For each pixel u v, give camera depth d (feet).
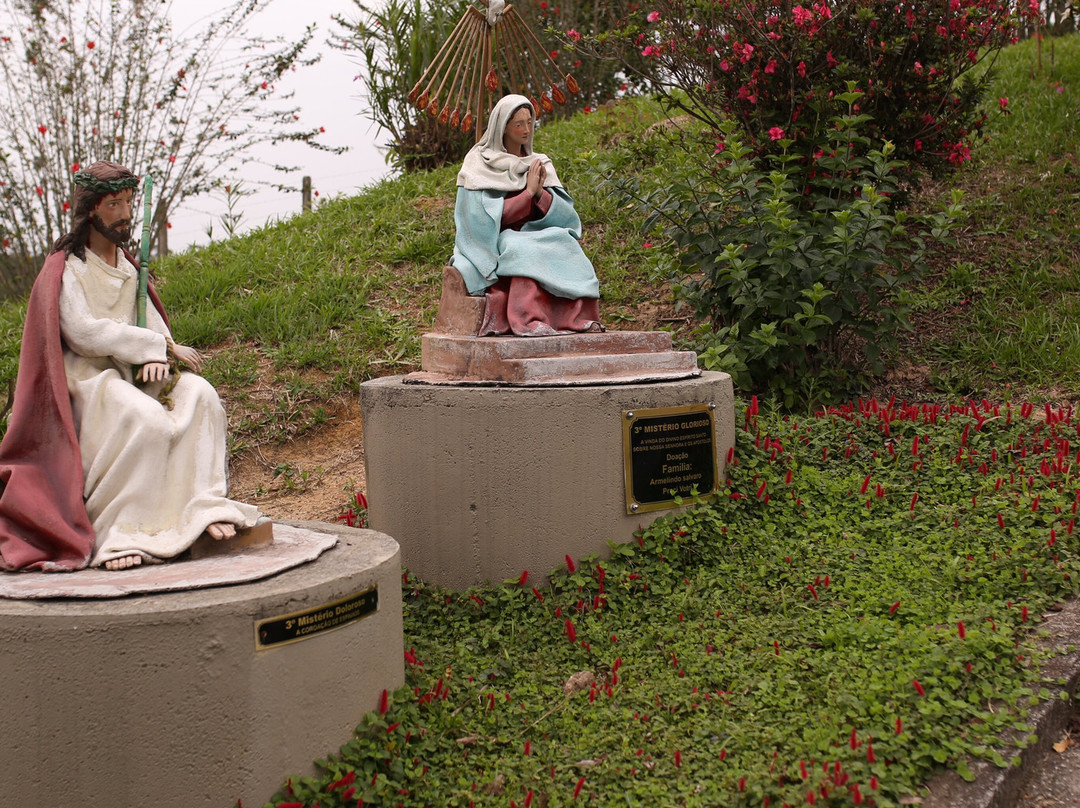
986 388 21.30
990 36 23.70
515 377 15.07
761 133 22.50
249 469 21.34
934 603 13.00
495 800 10.30
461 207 16.98
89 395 11.19
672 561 15.03
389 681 11.19
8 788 9.48
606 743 11.09
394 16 38.24
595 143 33.12
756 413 19.43
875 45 22.33
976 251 25.88
